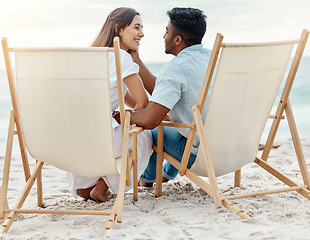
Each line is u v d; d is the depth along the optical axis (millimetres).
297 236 2078
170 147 2828
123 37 2963
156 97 2545
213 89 2396
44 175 3846
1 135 7223
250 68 2404
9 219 2350
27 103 2283
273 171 2896
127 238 2105
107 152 2369
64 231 2320
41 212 2387
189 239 2105
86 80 2195
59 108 2258
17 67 2219
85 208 2742
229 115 2479
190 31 2650
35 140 2387
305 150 4586
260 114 2611
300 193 2758
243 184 3268
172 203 2789
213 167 2613
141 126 2602
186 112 2648
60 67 2180
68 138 2328
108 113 2268
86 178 2867
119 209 2330
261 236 2102
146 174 3205
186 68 2568
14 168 4172
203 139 2463
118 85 2223
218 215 2424
